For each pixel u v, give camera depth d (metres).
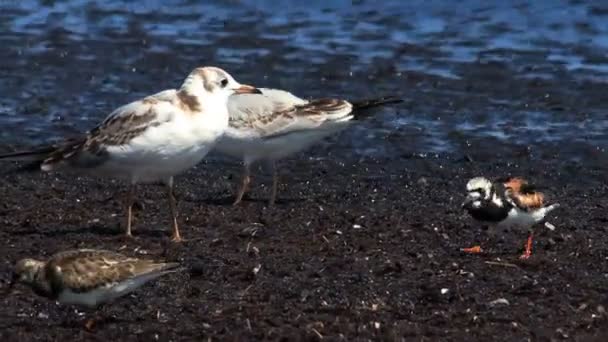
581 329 13.02
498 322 13.12
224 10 26.92
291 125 17.62
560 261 14.95
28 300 13.55
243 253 15.12
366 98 22.19
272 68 23.67
